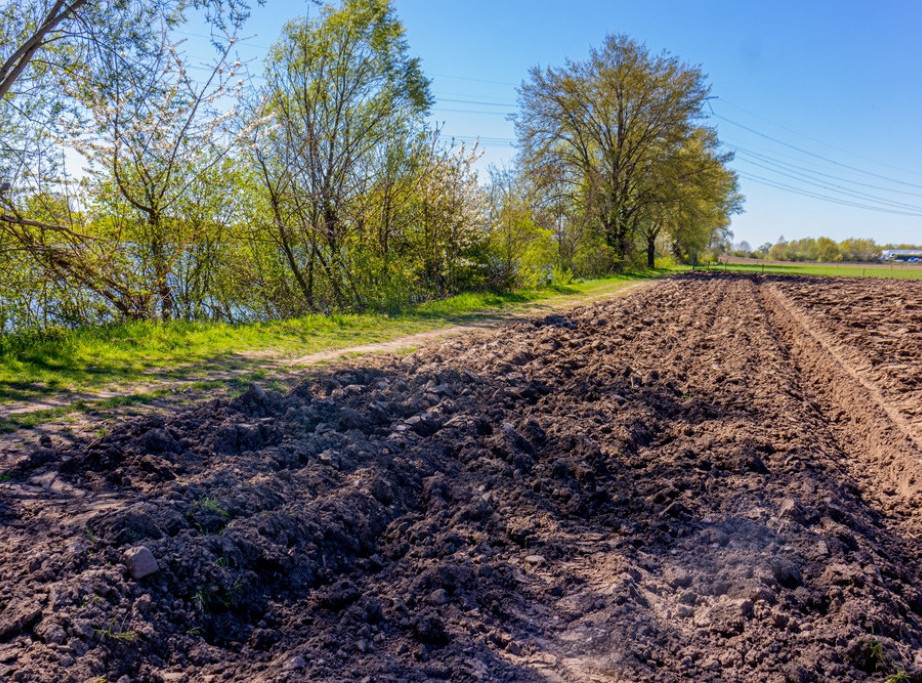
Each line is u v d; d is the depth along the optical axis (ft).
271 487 16.44
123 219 43.21
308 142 58.13
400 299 60.34
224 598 12.59
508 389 29.14
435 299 68.59
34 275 37.37
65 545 12.76
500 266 81.15
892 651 12.37
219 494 15.80
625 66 149.79
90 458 17.07
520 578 14.88
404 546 15.76
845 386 34.65
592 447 22.40
